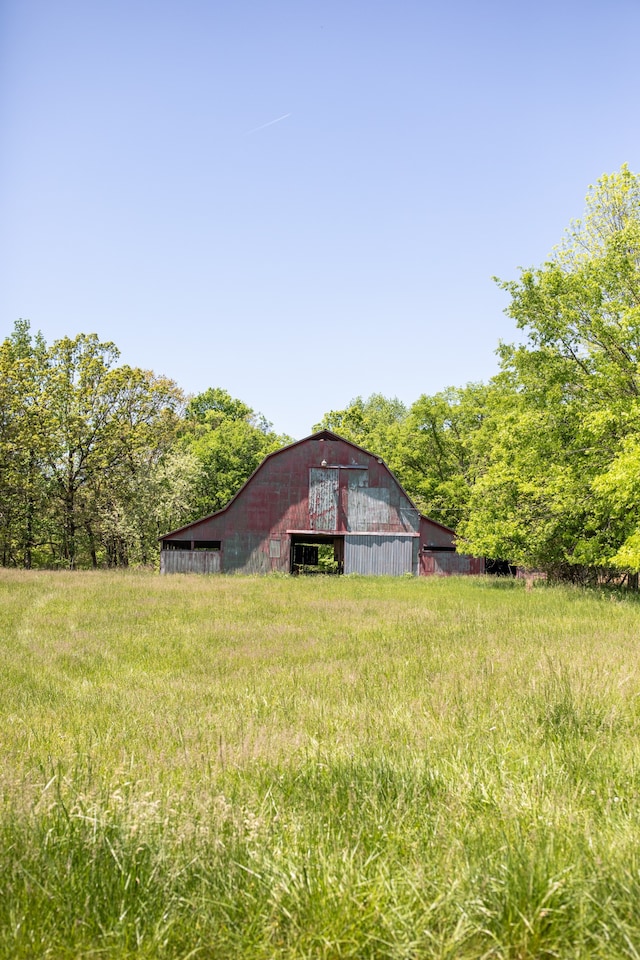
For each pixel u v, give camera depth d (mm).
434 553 45438
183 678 11250
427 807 4891
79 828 4328
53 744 7281
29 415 51656
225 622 18625
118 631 16859
